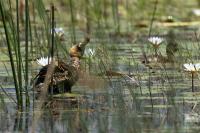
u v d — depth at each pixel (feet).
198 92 41.34
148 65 49.62
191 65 42.11
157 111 36.45
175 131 32.24
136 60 52.08
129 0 85.71
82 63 48.57
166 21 78.89
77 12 76.79
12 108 37.73
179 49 54.19
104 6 77.36
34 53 53.47
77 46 43.86
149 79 42.75
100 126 33.19
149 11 86.02
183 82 44.34
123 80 44.52
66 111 36.88
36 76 42.01
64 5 77.61
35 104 38.55
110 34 67.51
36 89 41.68
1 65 50.06
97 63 48.98
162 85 42.98
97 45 57.82
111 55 52.75
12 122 34.47
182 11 87.86
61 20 74.84
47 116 35.76
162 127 33.06
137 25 74.74
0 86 41.68
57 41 52.11
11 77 45.98
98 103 38.63
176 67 49.06
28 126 33.60
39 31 62.64
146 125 33.40
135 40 63.57
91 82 42.93
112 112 36.52
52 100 39.45
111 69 47.47
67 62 45.47
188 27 75.10
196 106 37.47
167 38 63.72
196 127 33.04
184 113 35.99
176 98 39.68
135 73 46.91
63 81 41.57
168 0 90.94
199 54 53.57
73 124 33.86
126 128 32.94
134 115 35.70
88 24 70.18
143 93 41.01
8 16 48.29
